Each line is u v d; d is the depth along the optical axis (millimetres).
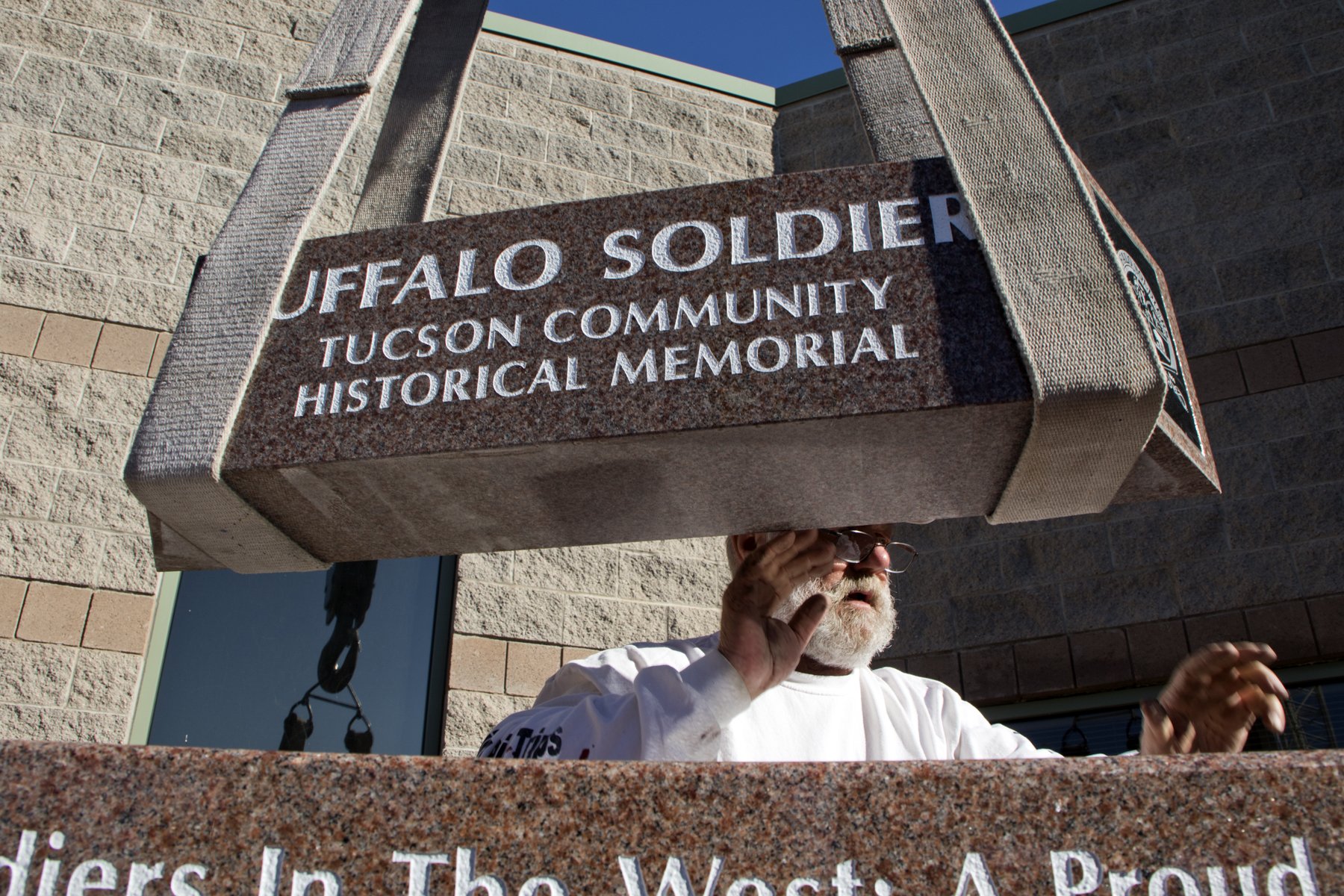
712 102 7656
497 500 1703
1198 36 7051
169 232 6148
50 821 1216
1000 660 5781
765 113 7773
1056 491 1646
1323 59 6715
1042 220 1578
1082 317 1500
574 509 1733
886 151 1808
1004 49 1772
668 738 1970
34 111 6273
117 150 6301
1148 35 7152
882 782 1212
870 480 1650
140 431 1638
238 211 1824
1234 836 1157
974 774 1209
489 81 7164
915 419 1481
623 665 2852
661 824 1200
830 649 2764
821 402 1479
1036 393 1450
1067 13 7383
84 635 5008
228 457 1605
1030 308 1509
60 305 5754
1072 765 1210
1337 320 5941
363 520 1763
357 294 1707
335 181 6477
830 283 1573
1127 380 1452
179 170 6352
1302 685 5277
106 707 4906
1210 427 5902
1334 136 6453
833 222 1629
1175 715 2125
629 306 1604
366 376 1627
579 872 1182
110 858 1200
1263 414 5852
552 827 1203
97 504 5309
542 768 1233
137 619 5133
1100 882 1150
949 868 1167
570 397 1545
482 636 5465
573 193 6961
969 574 6043
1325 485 5590
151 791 1229
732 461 1588
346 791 1227
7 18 6504
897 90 1878
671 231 1657
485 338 1621
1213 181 6551
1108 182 6738
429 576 5691
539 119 7152
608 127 7293
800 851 1183
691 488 1672
